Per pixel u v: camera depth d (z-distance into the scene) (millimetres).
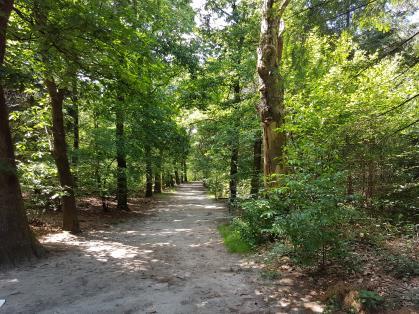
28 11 7398
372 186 8242
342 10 5680
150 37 10766
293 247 5750
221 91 16156
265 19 7773
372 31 12648
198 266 6430
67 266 6414
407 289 4312
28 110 10219
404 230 7125
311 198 5484
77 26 6137
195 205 18734
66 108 12156
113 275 5859
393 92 8062
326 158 6949
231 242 8117
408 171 8914
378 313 3793
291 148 7746
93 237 9336
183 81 15102
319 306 4301
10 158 6656
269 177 7938
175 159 21812
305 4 6434
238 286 5176
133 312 4262
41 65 7656
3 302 4590
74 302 4605
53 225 10383
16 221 6637
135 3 8461
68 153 12008
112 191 14562
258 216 7566
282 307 4332
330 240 5191
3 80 5980
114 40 7051
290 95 9227
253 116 13727
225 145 15031
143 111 13383
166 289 5113
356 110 7750
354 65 6125
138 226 11539
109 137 13250
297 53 6980
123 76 7820
